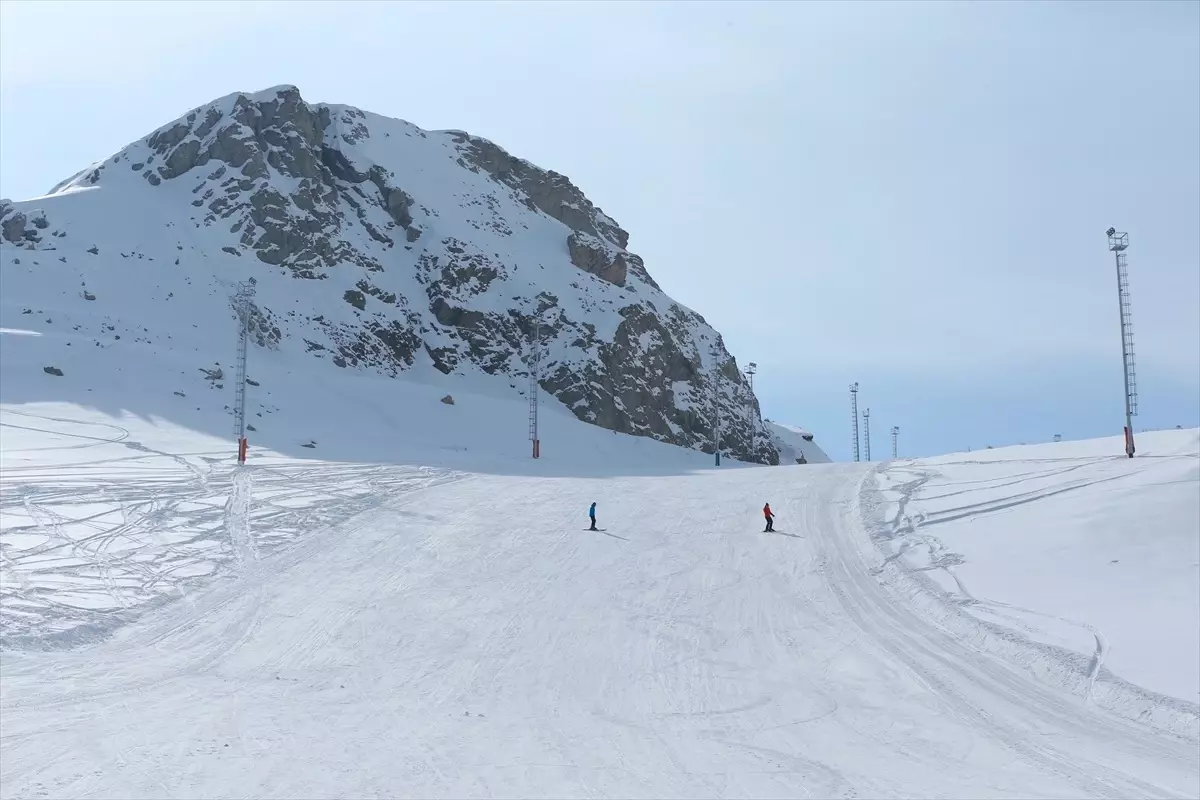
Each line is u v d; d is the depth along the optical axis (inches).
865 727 696.4
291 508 1616.6
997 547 1219.9
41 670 835.4
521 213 5738.2
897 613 1062.4
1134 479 1370.6
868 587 1179.9
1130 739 649.6
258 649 954.1
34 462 1911.9
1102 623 894.4
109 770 555.2
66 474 1790.1
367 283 4426.7
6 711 700.0
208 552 1311.5
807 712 744.3
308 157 4805.6
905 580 1173.1
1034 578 1074.1
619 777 565.3
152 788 521.7
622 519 1679.4
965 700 754.2
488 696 805.2
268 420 2792.8
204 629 1013.2
